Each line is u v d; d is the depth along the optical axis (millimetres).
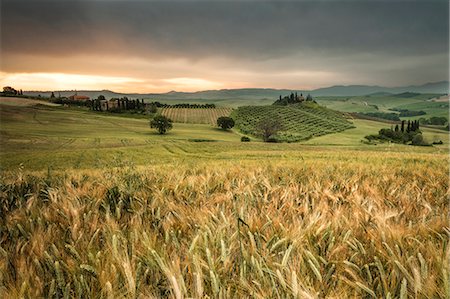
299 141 137125
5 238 2176
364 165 6598
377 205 2873
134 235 2107
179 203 2994
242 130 157625
